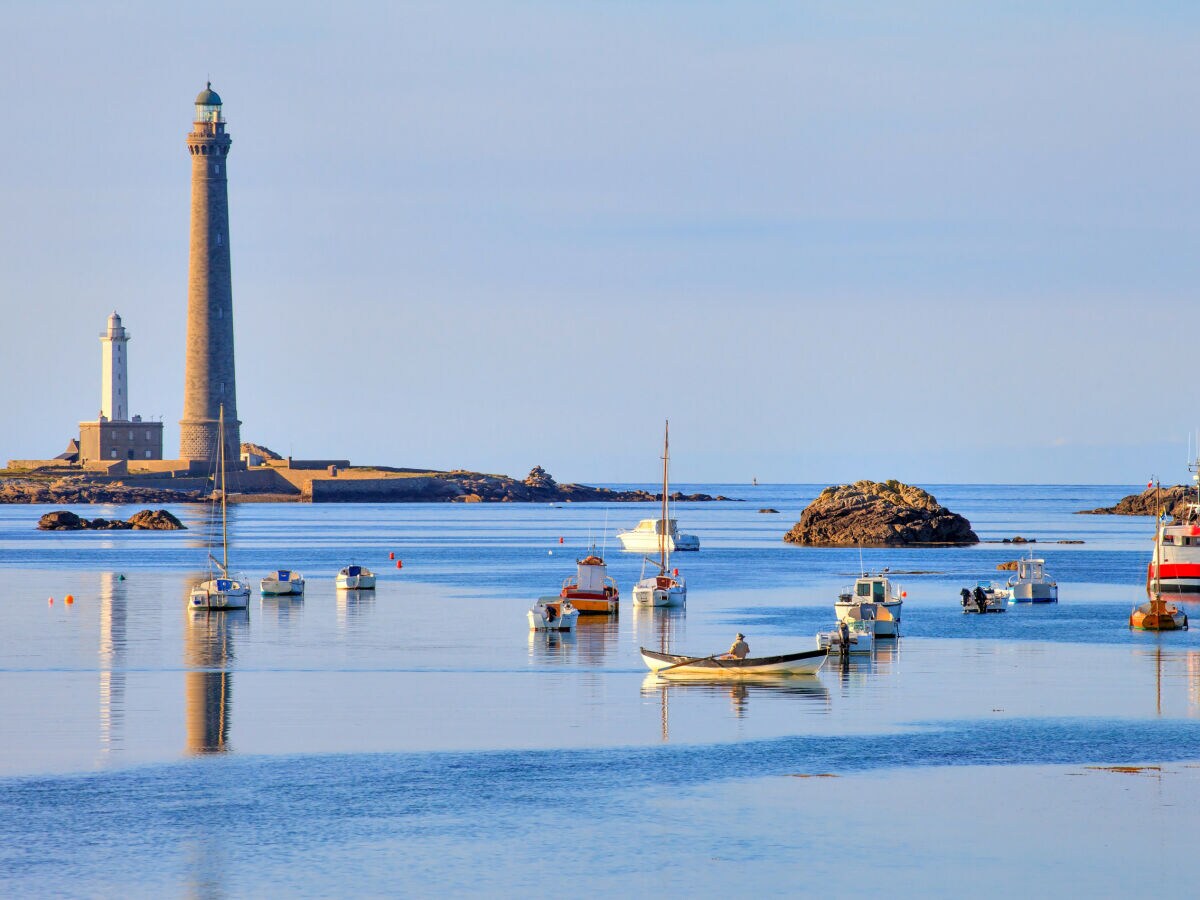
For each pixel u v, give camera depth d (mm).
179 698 199125
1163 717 184750
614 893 117062
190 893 116375
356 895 116312
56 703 194250
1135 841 130250
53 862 123438
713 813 138375
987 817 137125
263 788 146625
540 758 160250
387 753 162500
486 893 116875
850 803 141875
